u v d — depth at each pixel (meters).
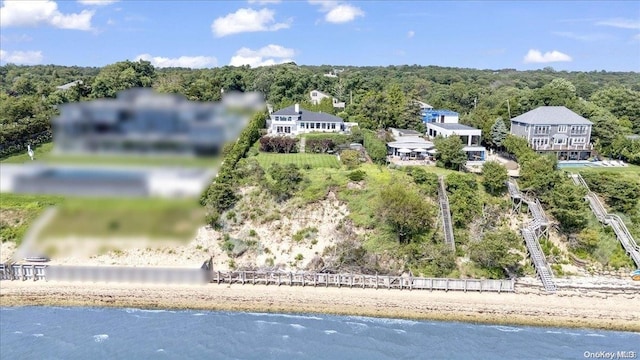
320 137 82.44
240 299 51.88
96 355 43.31
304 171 69.00
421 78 187.00
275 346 45.12
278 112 91.88
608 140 85.06
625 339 47.06
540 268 55.66
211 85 123.88
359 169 69.69
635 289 52.75
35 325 48.12
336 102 124.44
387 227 59.84
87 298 52.19
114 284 53.91
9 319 49.19
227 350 44.41
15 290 52.59
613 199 65.31
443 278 53.47
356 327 48.41
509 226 62.62
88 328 47.72
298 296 52.16
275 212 61.88
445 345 45.53
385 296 52.19
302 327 48.34
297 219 61.38
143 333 46.97
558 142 84.38
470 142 84.69
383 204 58.88
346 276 53.66
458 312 50.19
